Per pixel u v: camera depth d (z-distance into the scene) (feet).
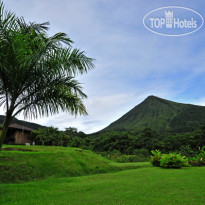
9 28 15.89
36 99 18.40
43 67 16.71
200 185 16.72
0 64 14.97
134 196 13.78
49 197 14.39
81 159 35.73
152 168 32.19
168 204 11.63
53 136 75.66
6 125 17.35
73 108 19.67
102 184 18.93
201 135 131.75
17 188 17.66
